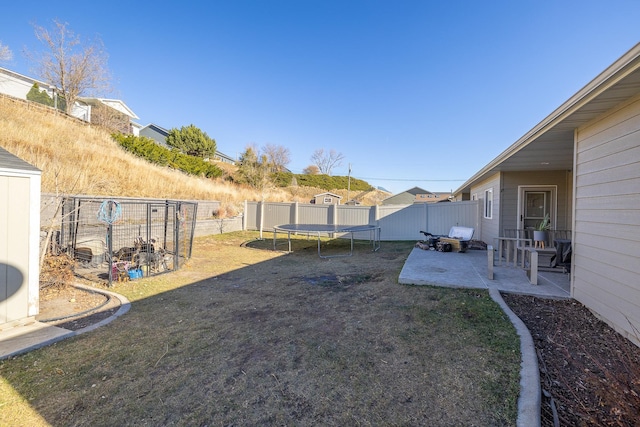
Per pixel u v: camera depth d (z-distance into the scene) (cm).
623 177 292
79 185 855
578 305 373
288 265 670
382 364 241
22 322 316
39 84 1728
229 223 1281
